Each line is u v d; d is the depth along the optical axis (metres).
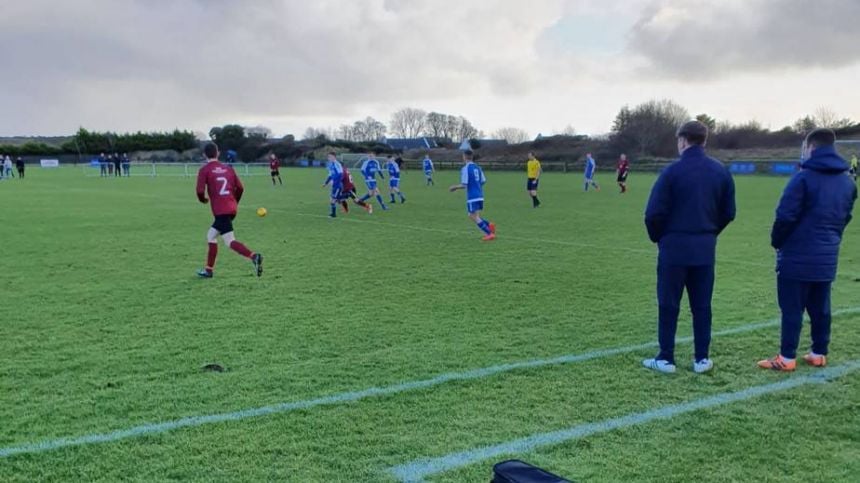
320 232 15.31
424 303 7.93
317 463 3.79
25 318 7.17
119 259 11.30
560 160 70.81
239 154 87.06
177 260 11.20
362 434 4.18
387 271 10.12
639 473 3.69
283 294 8.45
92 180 43.47
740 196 27.53
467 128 110.12
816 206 5.23
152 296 8.32
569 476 3.65
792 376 5.33
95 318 7.18
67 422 4.35
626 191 31.62
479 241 13.70
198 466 3.75
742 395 4.89
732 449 3.99
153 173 51.09
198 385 5.05
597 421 4.40
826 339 5.58
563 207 22.39
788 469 3.75
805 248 5.31
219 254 11.90
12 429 4.23
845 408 4.65
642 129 70.25
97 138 92.06
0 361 5.64
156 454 3.89
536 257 11.55
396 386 5.04
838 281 9.38
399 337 6.43
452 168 67.00
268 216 19.36
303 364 5.58
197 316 7.27
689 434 4.21
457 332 6.62
